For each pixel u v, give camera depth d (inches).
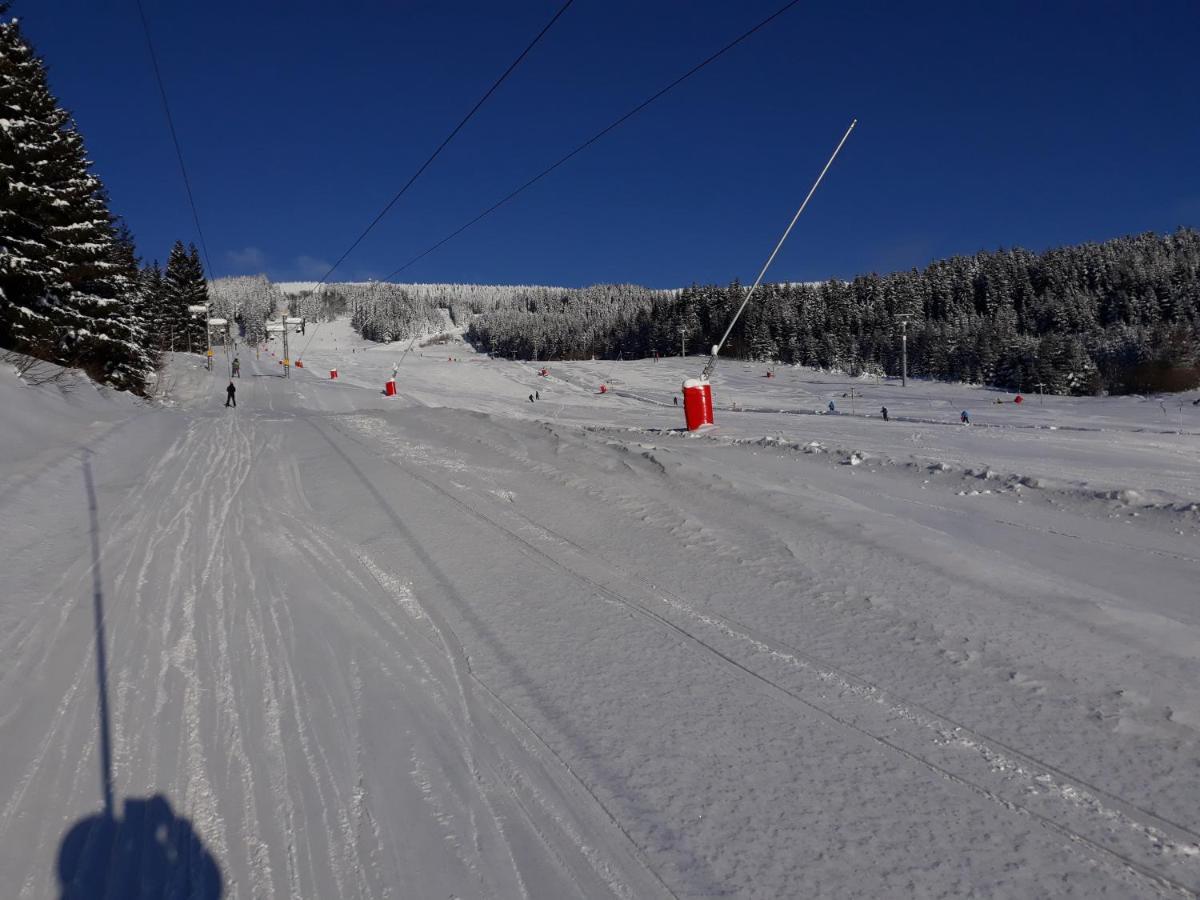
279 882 120.6
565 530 313.4
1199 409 2421.3
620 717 163.9
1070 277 5816.9
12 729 169.9
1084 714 153.0
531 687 180.5
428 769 149.2
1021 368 3828.7
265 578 271.9
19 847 130.6
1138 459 651.5
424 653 202.7
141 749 161.2
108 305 1244.5
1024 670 172.7
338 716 172.1
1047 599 210.7
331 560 288.0
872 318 5639.8
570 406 2244.1
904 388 3725.4
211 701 181.5
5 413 597.3
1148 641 181.2
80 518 370.6
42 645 215.8
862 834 122.0
